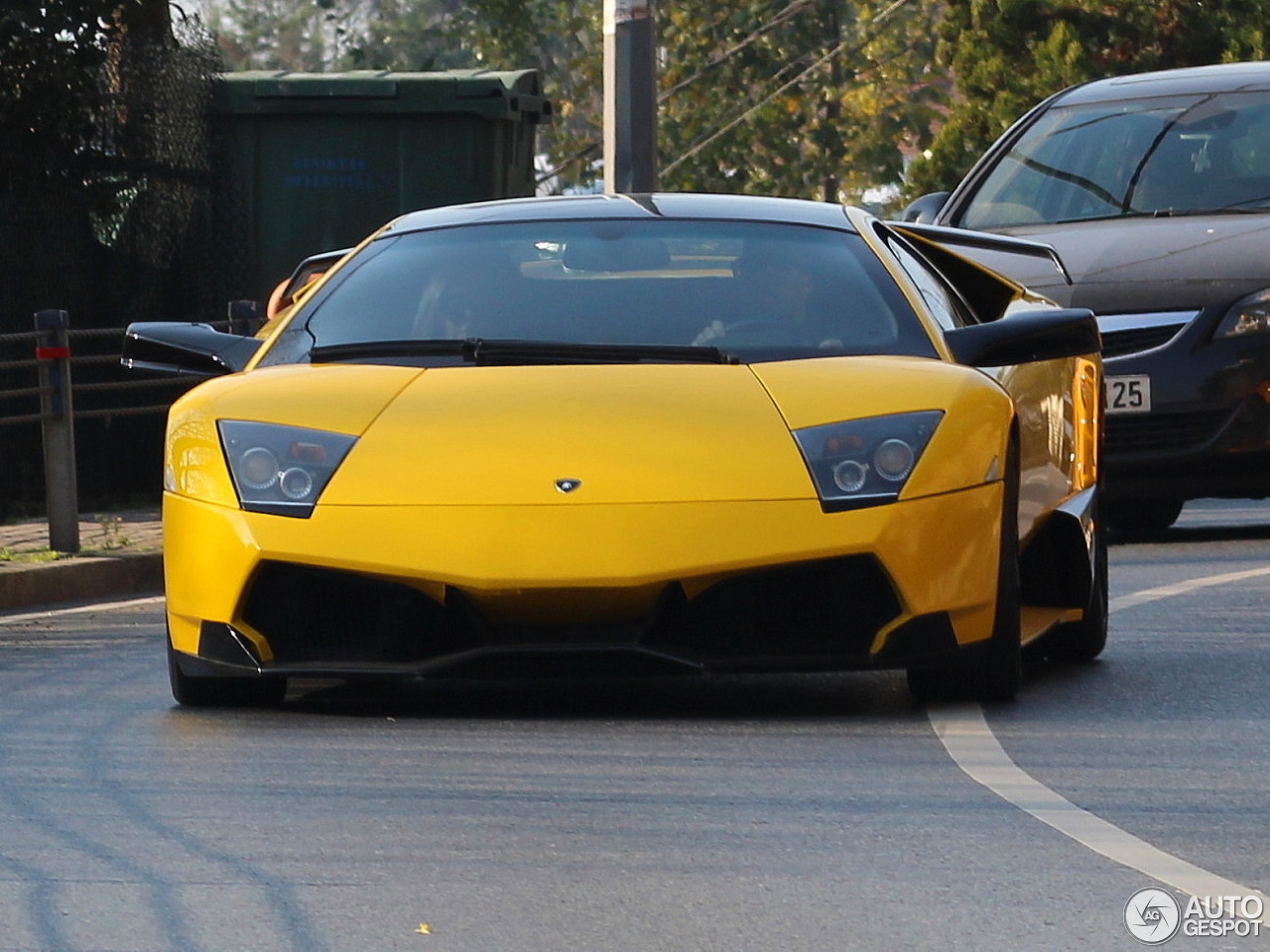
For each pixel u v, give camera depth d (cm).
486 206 2314
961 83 8194
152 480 4944
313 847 1455
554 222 2238
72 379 4731
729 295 2097
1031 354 2044
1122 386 3366
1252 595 2769
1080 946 1223
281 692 2008
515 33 11281
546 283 2131
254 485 1877
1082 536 2178
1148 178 3709
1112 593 2838
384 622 1833
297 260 5381
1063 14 8012
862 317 2070
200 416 1945
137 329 2167
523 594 1797
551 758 1738
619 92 5478
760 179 11694
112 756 1784
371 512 1833
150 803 1595
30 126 4638
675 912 1295
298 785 1647
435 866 1404
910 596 1820
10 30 4541
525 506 1814
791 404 1892
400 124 5403
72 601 3303
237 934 1257
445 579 1805
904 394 1897
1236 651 2320
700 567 1794
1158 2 7906
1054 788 1617
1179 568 3095
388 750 1778
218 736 1859
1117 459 3384
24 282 4628
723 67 11681
